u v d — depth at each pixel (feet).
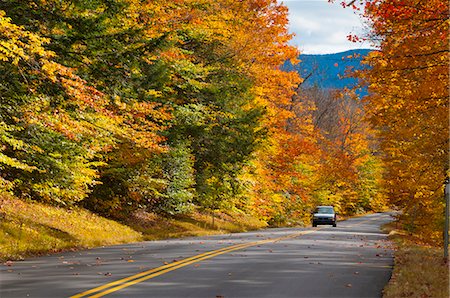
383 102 72.74
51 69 54.34
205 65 115.85
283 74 139.44
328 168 247.91
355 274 46.60
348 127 288.30
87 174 83.76
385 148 92.84
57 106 65.77
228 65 117.80
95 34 67.72
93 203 102.78
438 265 51.96
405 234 131.64
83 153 76.18
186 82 103.81
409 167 91.35
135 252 63.00
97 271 45.62
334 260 57.26
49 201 89.71
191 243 78.33
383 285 40.96
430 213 106.42
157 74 86.69
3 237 61.52
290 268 49.73
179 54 100.89
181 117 102.47
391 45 60.90
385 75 62.64
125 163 98.27
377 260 58.29
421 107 66.39
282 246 73.87
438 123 71.36
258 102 136.46
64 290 36.14
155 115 79.00
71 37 66.13
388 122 73.67
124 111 77.05
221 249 67.51
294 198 205.87
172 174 111.45
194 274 44.70
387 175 109.50
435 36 56.54
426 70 61.41
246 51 124.77
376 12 58.59
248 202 151.74
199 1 100.89
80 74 69.46
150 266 49.26
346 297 35.96
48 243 65.72
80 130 65.05
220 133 113.19
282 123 158.30
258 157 153.17
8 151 72.79
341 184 271.49
